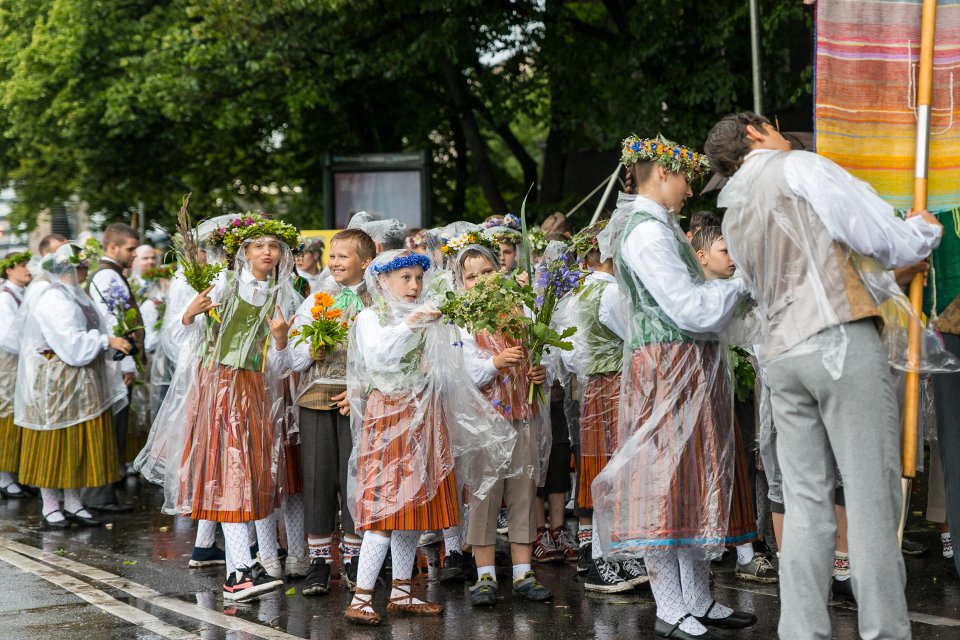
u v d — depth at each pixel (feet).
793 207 11.02
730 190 11.61
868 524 10.69
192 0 46.19
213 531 19.24
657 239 12.82
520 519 16.28
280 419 17.16
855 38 12.92
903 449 12.03
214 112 50.90
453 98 52.80
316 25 46.09
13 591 17.28
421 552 18.72
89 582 18.04
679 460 12.96
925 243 10.96
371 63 46.78
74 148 54.24
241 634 14.57
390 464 14.94
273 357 16.93
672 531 12.97
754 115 12.12
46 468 23.45
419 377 15.07
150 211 63.93
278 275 17.11
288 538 18.25
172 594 17.13
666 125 42.37
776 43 40.47
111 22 50.65
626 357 13.51
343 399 16.71
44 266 23.94
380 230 20.12
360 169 45.09
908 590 15.85
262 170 62.44
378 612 15.75
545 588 16.16
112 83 50.47
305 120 56.70
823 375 10.80
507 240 19.04
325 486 16.99
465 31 46.14
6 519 25.17
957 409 13.51
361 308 17.12
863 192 10.90
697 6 41.60
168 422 17.49
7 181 63.77
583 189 57.77
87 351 23.56
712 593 16.11
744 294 12.70
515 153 57.06
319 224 60.54
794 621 11.07
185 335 17.34
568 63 46.44
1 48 55.67
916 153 12.51
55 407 23.54
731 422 13.30
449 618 15.26
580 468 17.38
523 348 16.38
